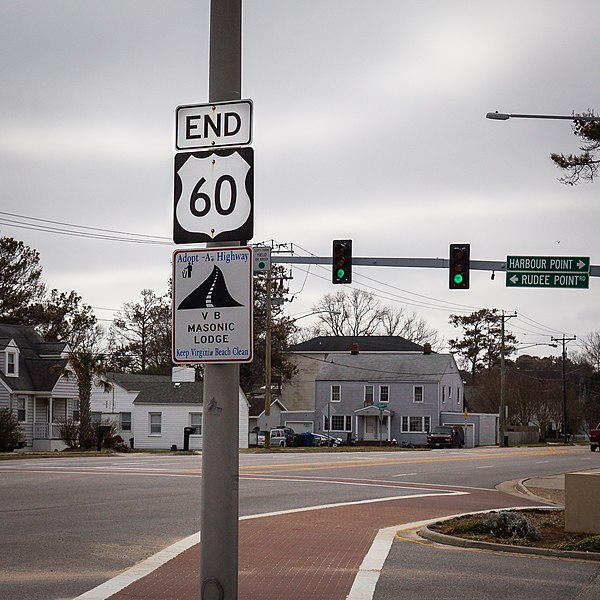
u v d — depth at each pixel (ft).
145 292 322.75
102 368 166.81
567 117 78.13
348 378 283.59
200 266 20.44
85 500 67.92
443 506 69.97
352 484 89.35
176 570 40.09
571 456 165.68
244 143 20.57
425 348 289.33
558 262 92.58
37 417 187.42
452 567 42.16
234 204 20.49
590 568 42.47
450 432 242.58
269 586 37.06
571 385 335.47
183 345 20.36
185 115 20.98
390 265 95.25
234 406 20.04
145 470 100.99
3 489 75.82
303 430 286.05
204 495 19.79
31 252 265.95
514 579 39.52
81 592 35.17
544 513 62.44
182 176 20.89
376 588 36.99
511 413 316.19
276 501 70.79
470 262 93.91
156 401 216.13
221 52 21.03
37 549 45.39
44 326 269.44
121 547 46.32
